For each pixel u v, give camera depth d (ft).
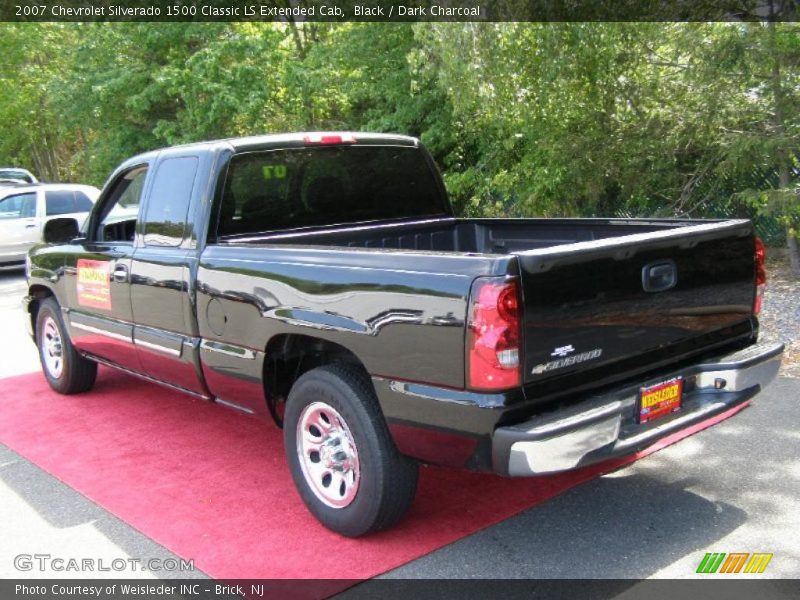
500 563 12.09
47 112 75.31
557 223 17.42
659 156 33.01
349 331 12.24
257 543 13.00
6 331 31.53
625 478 14.93
